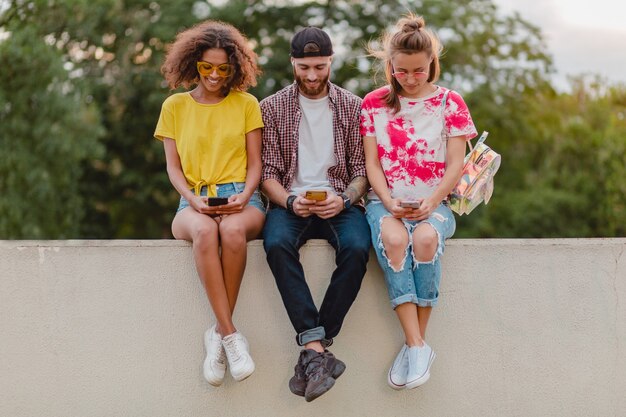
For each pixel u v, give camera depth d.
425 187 3.65
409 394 3.67
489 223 18.33
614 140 19.11
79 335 3.63
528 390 3.70
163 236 18.17
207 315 3.64
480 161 3.70
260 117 3.75
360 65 16.73
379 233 3.52
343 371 3.46
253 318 3.65
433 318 3.68
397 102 3.68
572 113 20.62
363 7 16.98
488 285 3.69
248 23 16.73
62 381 3.62
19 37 12.88
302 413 3.65
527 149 19.42
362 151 3.75
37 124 12.98
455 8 17.45
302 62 3.64
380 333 3.67
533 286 3.70
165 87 16.34
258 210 3.64
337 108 3.76
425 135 3.67
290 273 3.45
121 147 17.34
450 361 3.68
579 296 3.71
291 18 16.86
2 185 13.03
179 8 16.16
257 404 3.65
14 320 3.62
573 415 3.70
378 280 3.67
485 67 17.95
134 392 3.63
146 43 16.52
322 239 3.64
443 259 3.68
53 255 3.63
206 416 3.63
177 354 3.63
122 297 3.64
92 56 16.39
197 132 3.69
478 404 3.68
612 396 3.71
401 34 3.54
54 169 13.40
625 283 3.72
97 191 17.58
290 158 3.74
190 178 3.69
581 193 18.91
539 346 3.70
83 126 13.60
